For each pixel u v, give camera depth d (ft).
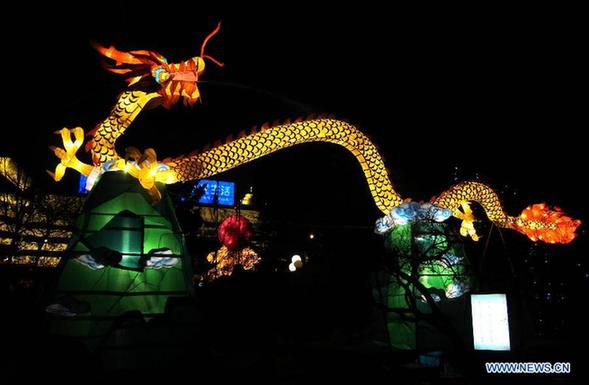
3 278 31.22
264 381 24.73
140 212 26.43
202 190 52.11
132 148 26.78
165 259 24.89
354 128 35.91
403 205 34.35
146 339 23.99
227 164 30.76
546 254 42.45
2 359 22.09
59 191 46.93
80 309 23.07
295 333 35.73
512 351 29.86
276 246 51.70
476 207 45.19
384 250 33.83
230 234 43.91
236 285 39.50
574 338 35.53
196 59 29.43
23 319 24.13
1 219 36.06
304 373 26.21
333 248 42.34
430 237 35.01
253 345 30.53
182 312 25.08
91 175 27.68
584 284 39.60
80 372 22.40
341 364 27.37
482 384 24.85
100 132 27.73
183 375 23.77
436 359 31.12
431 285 34.71
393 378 26.81
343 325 37.47
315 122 34.04
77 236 25.23
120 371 22.89
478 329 31.14
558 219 39.68
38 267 34.50
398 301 34.32
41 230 39.93
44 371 22.00
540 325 40.73
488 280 36.17
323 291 38.29
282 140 32.53
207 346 25.36
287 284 41.39
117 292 24.11
